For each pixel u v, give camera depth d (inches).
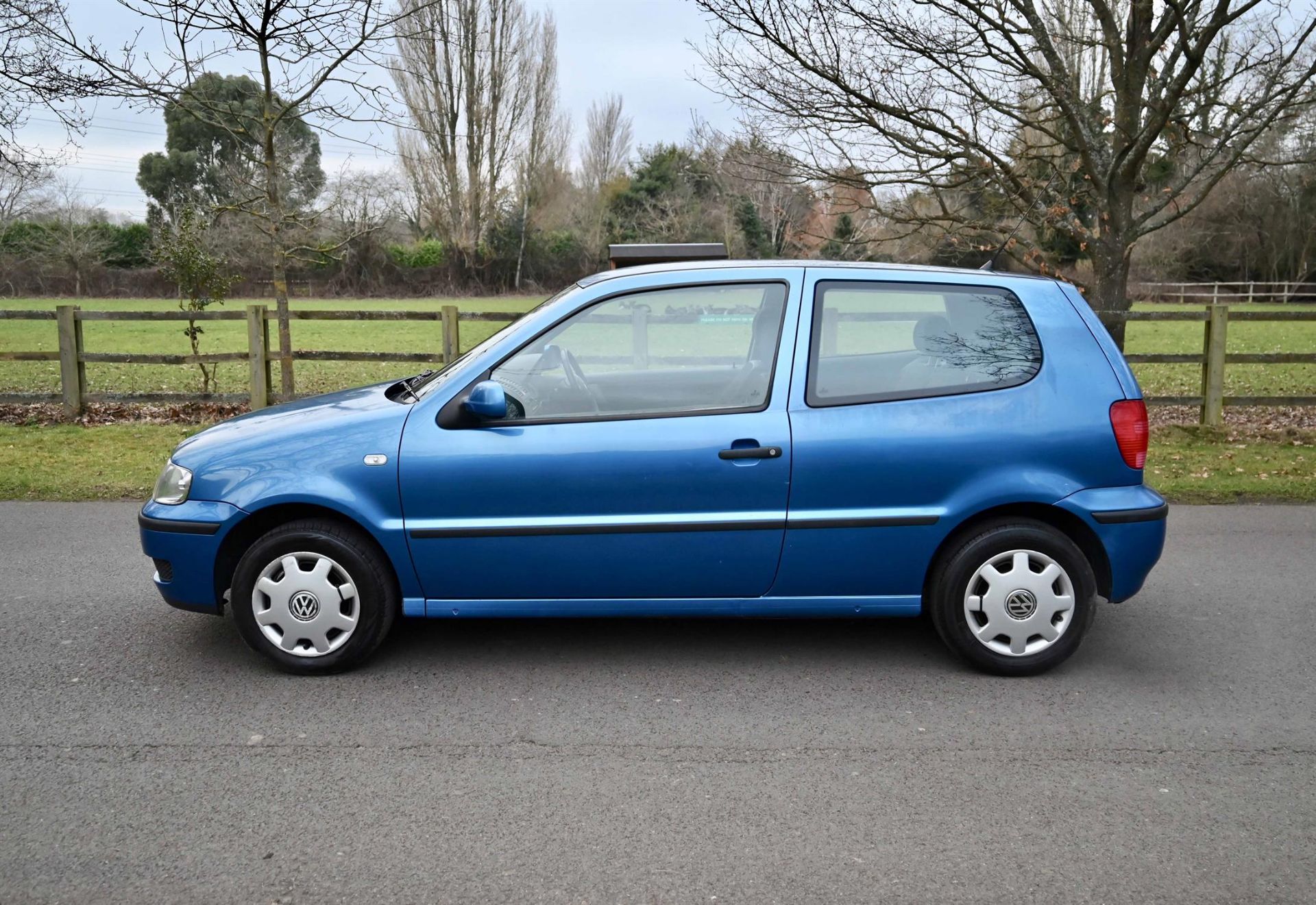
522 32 2171.5
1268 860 116.8
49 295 2001.7
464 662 180.5
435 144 2150.6
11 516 289.9
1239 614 206.4
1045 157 407.5
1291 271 1924.2
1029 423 169.5
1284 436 398.0
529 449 167.3
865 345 172.6
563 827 124.3
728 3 374.0
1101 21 386.9
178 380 650.8
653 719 156.8
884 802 130.6
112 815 127.1
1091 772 138.6
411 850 119.1
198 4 366.9
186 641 191.2
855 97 384.8
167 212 2260.1
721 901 109.0
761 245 1966.0
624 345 171.3
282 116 403.5
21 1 375.9
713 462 167.0
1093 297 404.5
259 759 142.7
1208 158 383.2
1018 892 110.5
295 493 167.5
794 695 165.8
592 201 2388.0
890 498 168.6
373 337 1133.1
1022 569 169.6
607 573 169.8
